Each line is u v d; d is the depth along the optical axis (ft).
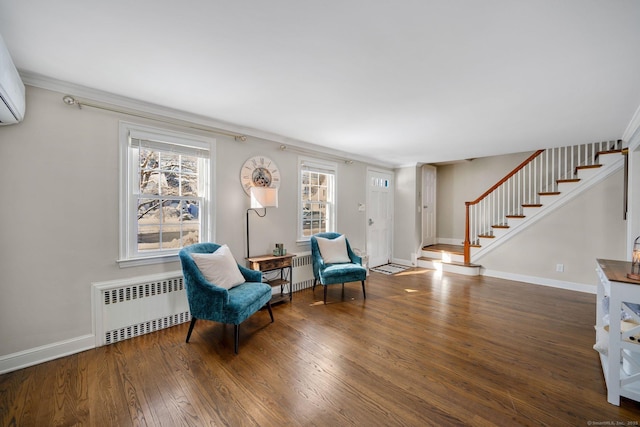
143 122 8.41
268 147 11.80
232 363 6.85
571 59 5.78
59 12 4.41
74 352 7.25
